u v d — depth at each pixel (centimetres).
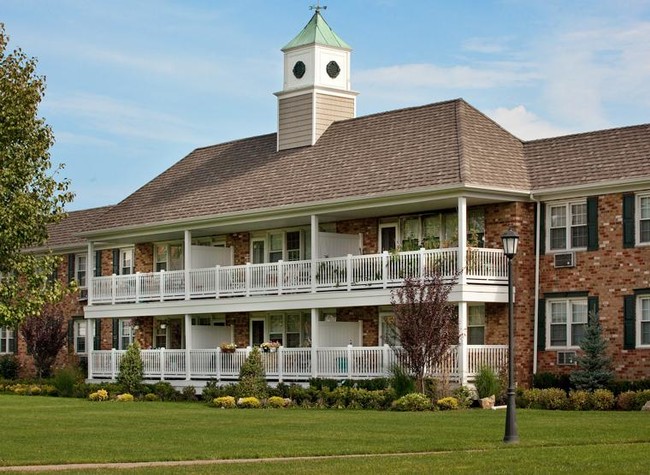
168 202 4631
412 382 3434
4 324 3184
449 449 2250
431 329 3409
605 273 3528
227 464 2070
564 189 3591
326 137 4403
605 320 3519
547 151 3834
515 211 3669
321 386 3784
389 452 2227
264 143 4681
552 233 3672
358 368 3744
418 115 4150
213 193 4472
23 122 3191
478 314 3747
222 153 4856
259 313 4409
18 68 3241
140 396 4291
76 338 5416
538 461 2000
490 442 2341
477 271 3569
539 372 3641
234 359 4169
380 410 3369
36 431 2741
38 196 3225
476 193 3569
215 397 3962
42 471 2006
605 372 3412
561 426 2645
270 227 4353
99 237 4809
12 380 5131
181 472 1956
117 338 5134
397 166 3866
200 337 4450
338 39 4525
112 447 2367
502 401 3456
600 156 3659
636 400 3181
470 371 3525
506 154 3838
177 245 4812
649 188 3444
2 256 3173
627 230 3488
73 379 4522
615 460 1989
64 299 5475
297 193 4069
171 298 4472
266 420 3009
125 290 4669
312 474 1898
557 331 3641
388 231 4009
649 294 3431
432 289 3441
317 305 3919
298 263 4022
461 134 3844
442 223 3853
